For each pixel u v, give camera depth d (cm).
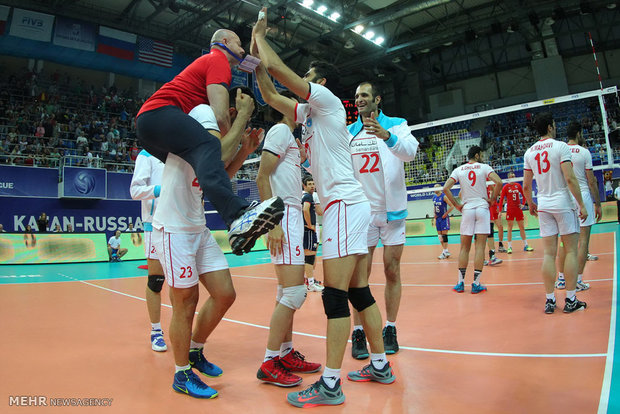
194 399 231
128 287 741
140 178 350
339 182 242
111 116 2206
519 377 243
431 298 514
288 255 267
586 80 2497
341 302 229
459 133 1997
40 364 296
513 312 415
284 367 261
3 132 1805
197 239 242
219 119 231
